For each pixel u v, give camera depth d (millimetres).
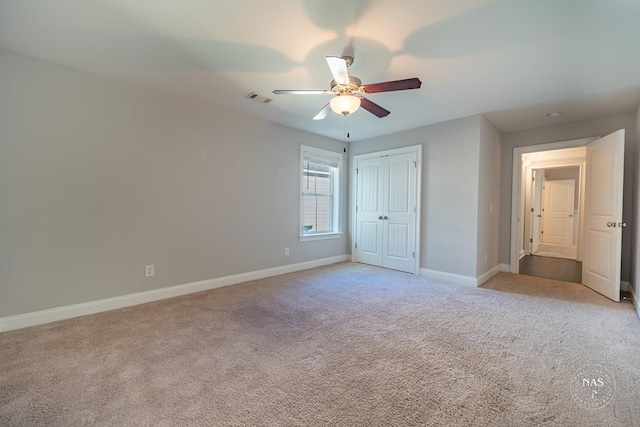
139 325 2457
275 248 4270
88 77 2664
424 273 4250
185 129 3303
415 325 2484
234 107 3559
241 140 3824
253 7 1770
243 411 1445
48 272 2500
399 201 4582
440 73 2611
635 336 2271
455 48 2211
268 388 1626
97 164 2732
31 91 2400
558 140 4086
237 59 2414
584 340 2209
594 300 3156
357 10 1788
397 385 1658
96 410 1445
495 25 1930
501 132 4551
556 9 1758
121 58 2420
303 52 2293
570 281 3982
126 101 2881
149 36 2100
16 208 2355
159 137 3109
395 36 2059
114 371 1780
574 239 7453
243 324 2490
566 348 2084
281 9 1785
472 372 1789
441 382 1688
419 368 1832
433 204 4160
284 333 2320
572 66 2477
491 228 4227
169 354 1984
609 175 3297
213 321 2555
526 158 5973
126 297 2918
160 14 1852
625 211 3561
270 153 4168
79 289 2654
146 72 2662
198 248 3447
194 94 3158
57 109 2520
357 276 4207
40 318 2465
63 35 2094
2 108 2285
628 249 3527
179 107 3250
